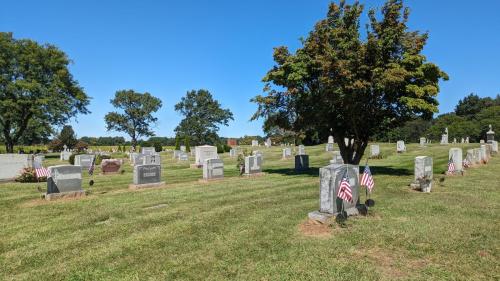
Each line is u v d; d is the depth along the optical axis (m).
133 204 13.62
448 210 11.55
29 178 21.00
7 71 49.09
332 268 7.16
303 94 21.75
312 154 41.72
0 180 21.22
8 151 51.22
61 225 10.73
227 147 62.78
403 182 17.70
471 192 14.70
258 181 19.64
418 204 12.41
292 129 24.23
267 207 12.55
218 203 13.49
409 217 10.71
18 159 22.06
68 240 9.30
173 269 7.32
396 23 19.91
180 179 22.19
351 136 23.83
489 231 9.26
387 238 8.80
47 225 10.76
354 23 20.84
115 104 96.81
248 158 22.52
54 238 9.49
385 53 20.09
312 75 21.56
